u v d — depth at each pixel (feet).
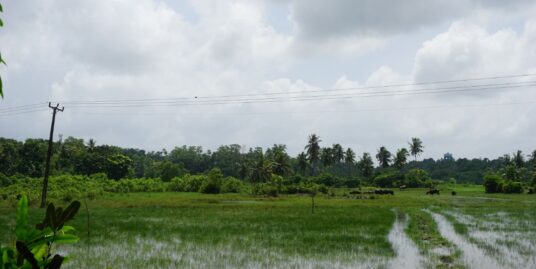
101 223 91.50
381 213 120.88
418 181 330.54
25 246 6.51
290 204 160.25
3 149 273.33
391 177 335.88
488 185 272.92
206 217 107.45
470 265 48.75
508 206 149.69
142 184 264.93
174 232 77.05
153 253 55.67
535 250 58.54
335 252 56.85
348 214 117.50
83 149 329.31
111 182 240.53
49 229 7.10
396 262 50.47
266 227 85.81
